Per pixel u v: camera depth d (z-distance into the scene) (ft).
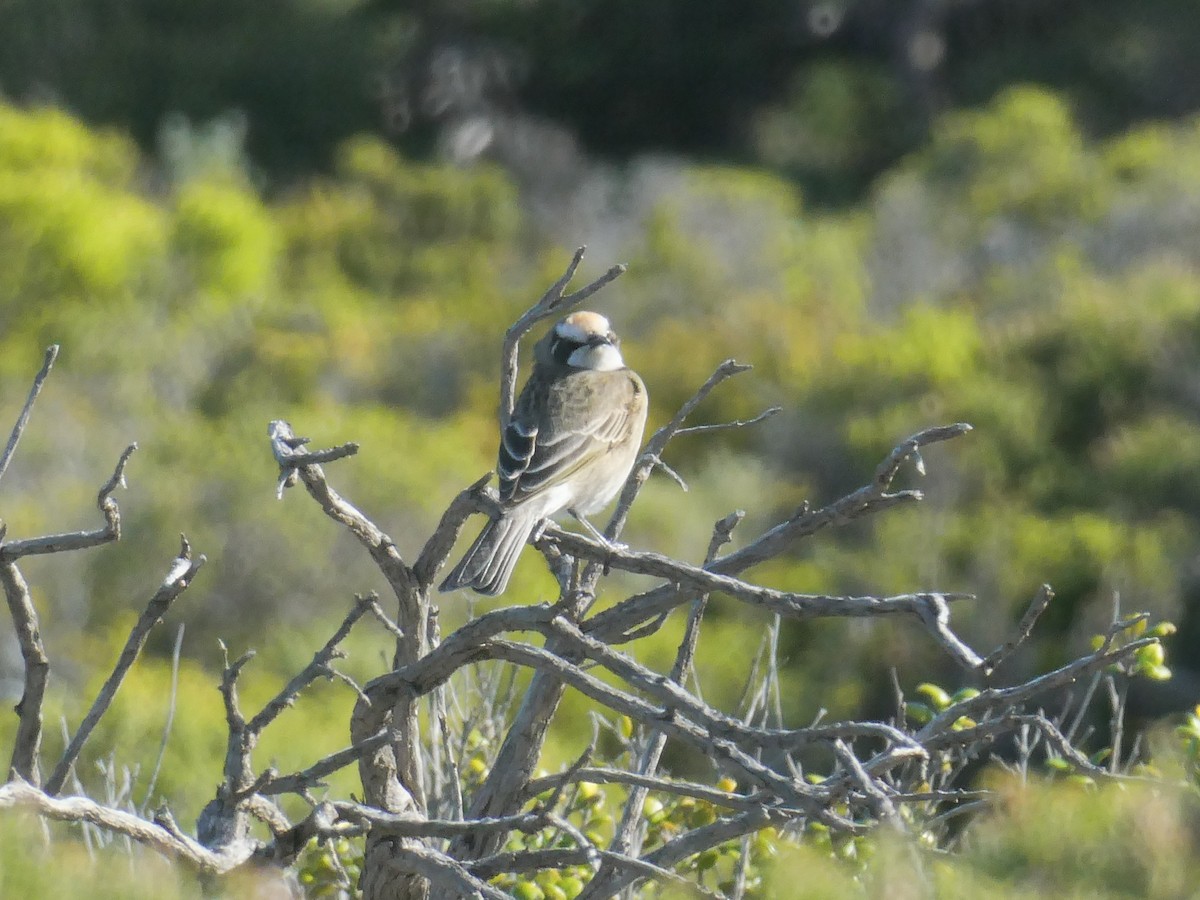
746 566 15.69
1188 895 11.85
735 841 18.53
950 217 97.30
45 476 55.21
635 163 127.44
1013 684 48.01
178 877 13.07
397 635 15.64
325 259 94.02
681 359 72.49
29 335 68.95
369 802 15.62
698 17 144.25
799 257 93.04
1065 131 108.17
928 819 17.89
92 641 47.47
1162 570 50.19
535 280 90.48
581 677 13.79
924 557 51.29
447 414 72.90
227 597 49.83
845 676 47.60
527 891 16.47
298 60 132.16
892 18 141.49
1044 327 67.72
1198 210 90.74
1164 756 16.06
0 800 12.84
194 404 69.10
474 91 138.92
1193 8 136.77
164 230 79.87
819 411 65.21
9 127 89.86
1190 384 62.80
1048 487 57.98
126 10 131.23
